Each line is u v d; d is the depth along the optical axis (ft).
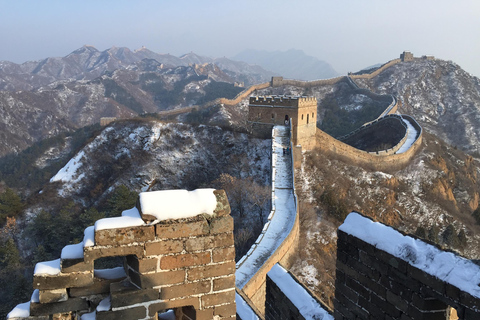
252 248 78.18
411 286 13.99
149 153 164.45
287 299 22.56
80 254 14.12
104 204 148.15
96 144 178.40
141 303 14.32
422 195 161.27
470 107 380.17
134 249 14.07
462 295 11.93
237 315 31.14
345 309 17.46
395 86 409.49
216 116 268.82
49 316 14.51
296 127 148.87
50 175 246.06
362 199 140.15
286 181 125.59
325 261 91.66
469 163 214.28
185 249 14.65
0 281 100.27
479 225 159.84
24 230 136.36
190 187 150.20
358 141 229.25
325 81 388.57
